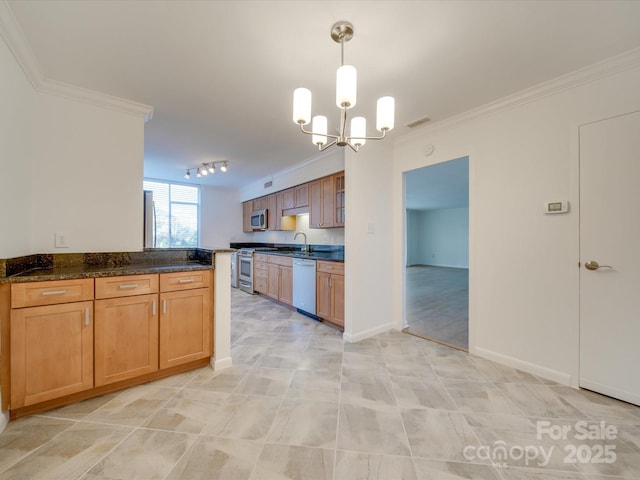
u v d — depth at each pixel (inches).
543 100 83.1
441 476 49.5
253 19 56.4
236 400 72.1
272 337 118.9
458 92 84.7
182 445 56.3
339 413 66.9
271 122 107.9
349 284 114.4
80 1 51.8
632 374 70.0
